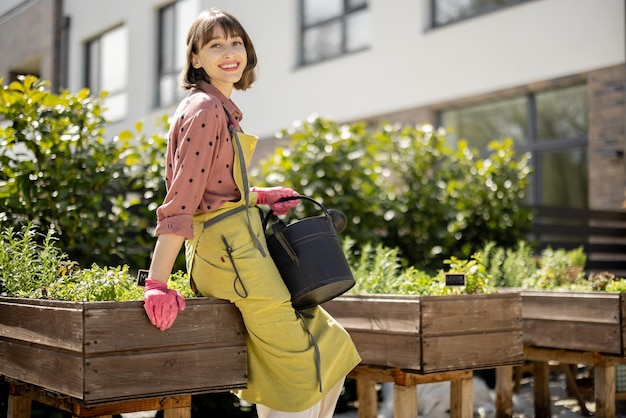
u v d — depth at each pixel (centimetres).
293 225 313
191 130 287
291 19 1309
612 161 941
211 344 298
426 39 1132
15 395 350
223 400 507
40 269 347
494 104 1088
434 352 371
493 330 391
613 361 452
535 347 486
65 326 283
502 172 736
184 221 283
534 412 503
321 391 302
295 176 637
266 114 1341
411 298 374
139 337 281
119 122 1534
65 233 482
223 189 299
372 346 394
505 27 1046
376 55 1191
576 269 584
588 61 965
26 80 482
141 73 1485
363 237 623
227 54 305
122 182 523
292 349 298
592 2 961
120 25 1545
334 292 317
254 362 309
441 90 1113
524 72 1027
